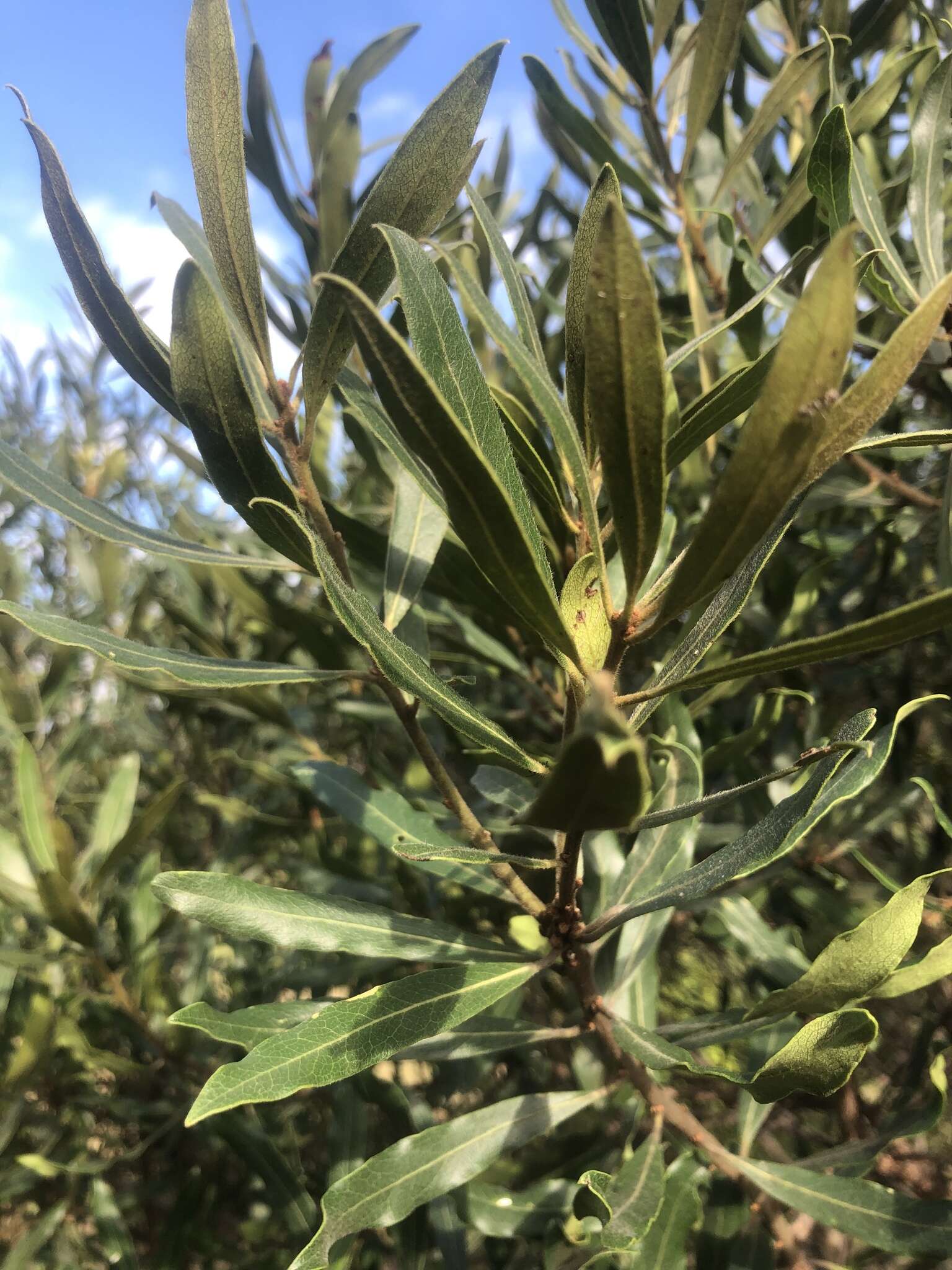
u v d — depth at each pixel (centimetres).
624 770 10
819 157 19
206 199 16
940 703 36
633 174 30
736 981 43
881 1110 32
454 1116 42
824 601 35
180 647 49
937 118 24
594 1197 17
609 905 22
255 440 16
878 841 39
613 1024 20
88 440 61
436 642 34
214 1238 38
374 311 10
